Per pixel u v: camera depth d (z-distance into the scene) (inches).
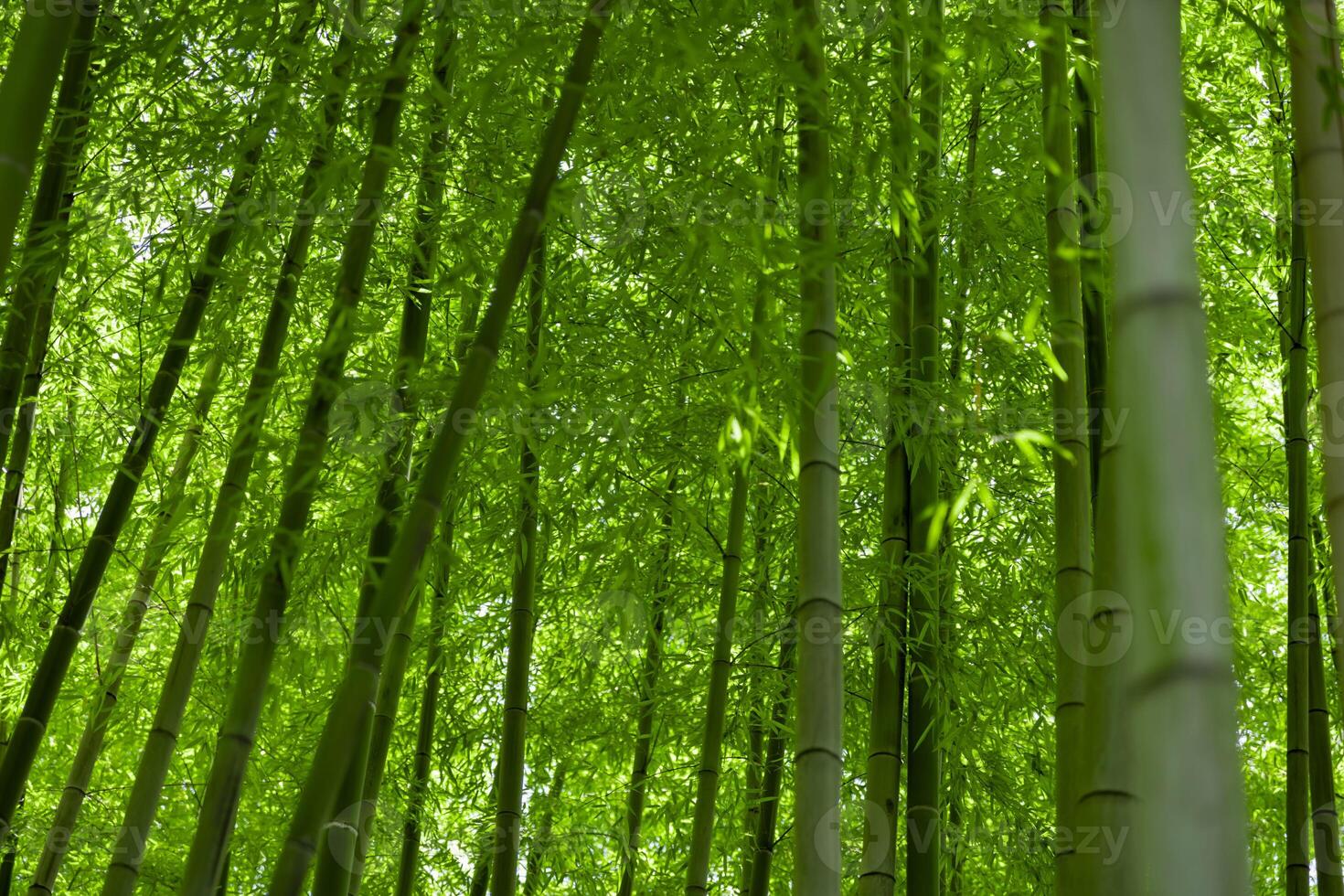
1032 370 172.6
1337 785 188.4
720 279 131.7
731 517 159.5
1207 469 55.0
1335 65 79.8
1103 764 72.9
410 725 208.2
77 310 157.9
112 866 116.0
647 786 207.3
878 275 165.9
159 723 121.0
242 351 164.6
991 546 177.3
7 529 142.3
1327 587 175.8
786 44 129.7
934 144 107.3
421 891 214.8
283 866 76.0
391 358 171.2
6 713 181.9
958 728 156.9
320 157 133.0
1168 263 58.2
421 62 142.9
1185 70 173.9
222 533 115.2
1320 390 73.5
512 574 187.2
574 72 95.6
